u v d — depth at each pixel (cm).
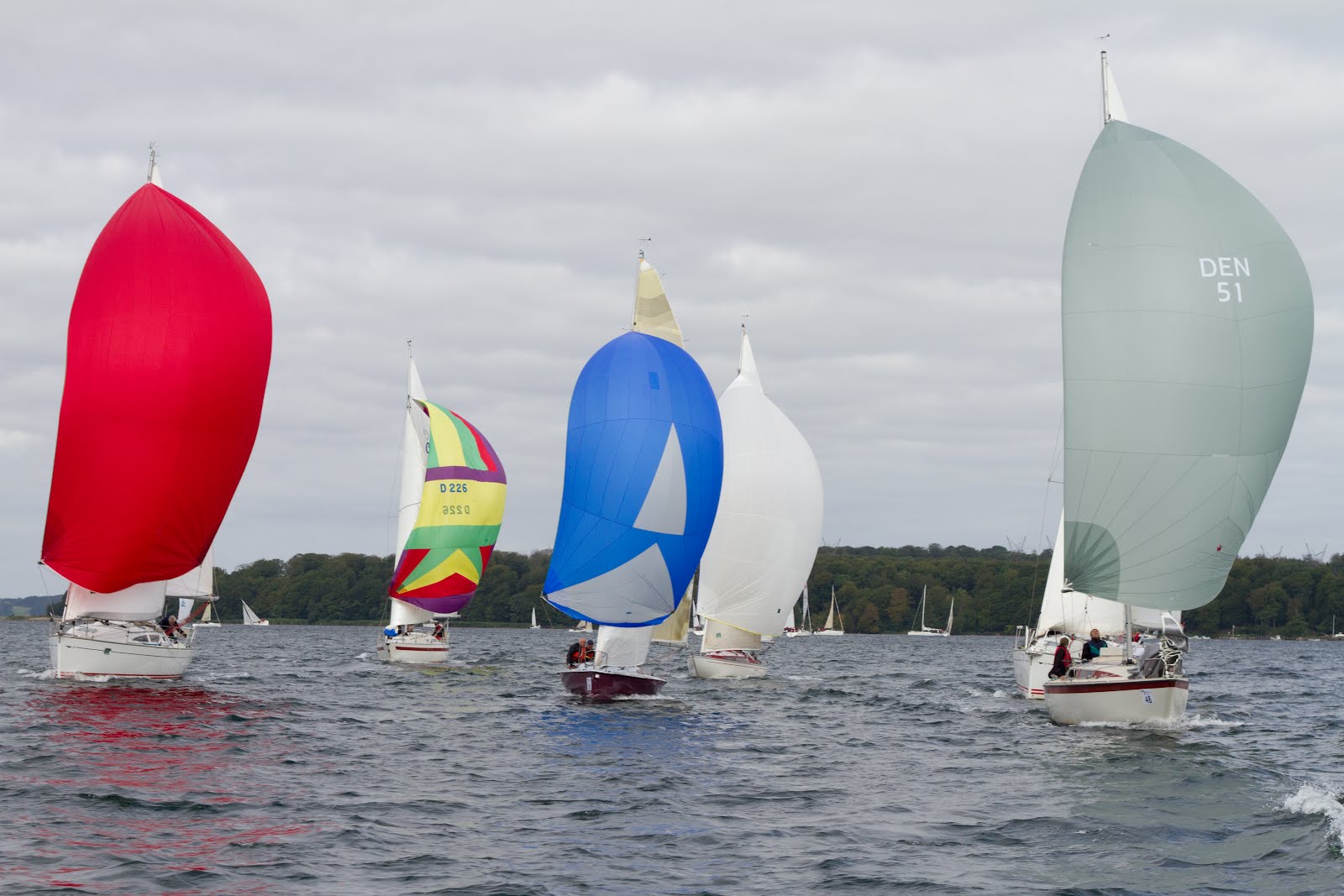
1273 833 1944
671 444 3575
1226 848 1850
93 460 3772
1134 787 2397
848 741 3125
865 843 1883
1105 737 3155
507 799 2206
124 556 3838
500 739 3047
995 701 4512
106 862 1667
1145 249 3070
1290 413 3070
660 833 1941
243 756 2633
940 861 1773
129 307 3772
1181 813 2122
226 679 5006
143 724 3095
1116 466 3075
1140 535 3073
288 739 2942
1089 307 3111
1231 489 3038
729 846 1853
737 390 5031
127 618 3994
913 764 2712
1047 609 4500
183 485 3850
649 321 4244
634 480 3562
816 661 8650
